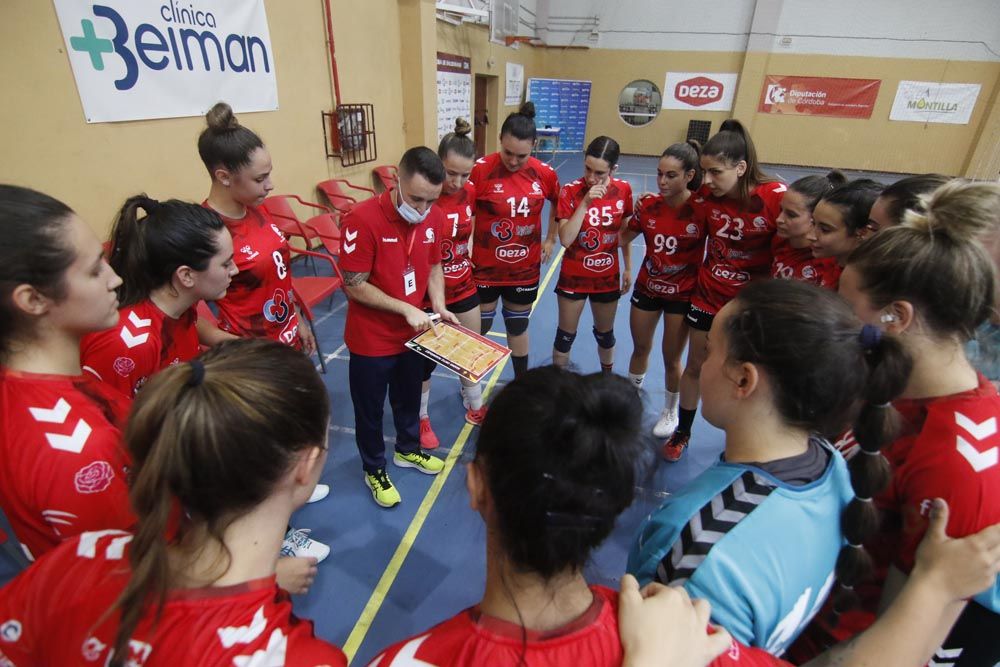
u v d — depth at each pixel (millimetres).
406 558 2133
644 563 802
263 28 4484
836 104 12172
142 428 637
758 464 772
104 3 3135
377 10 6109
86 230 905
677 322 2631
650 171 11742
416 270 2029
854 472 772
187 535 660
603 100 13789
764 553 703
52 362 908
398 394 2377
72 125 3070
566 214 2781
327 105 5539
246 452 633
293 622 688
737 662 619
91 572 662
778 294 768
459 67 8672
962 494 782
